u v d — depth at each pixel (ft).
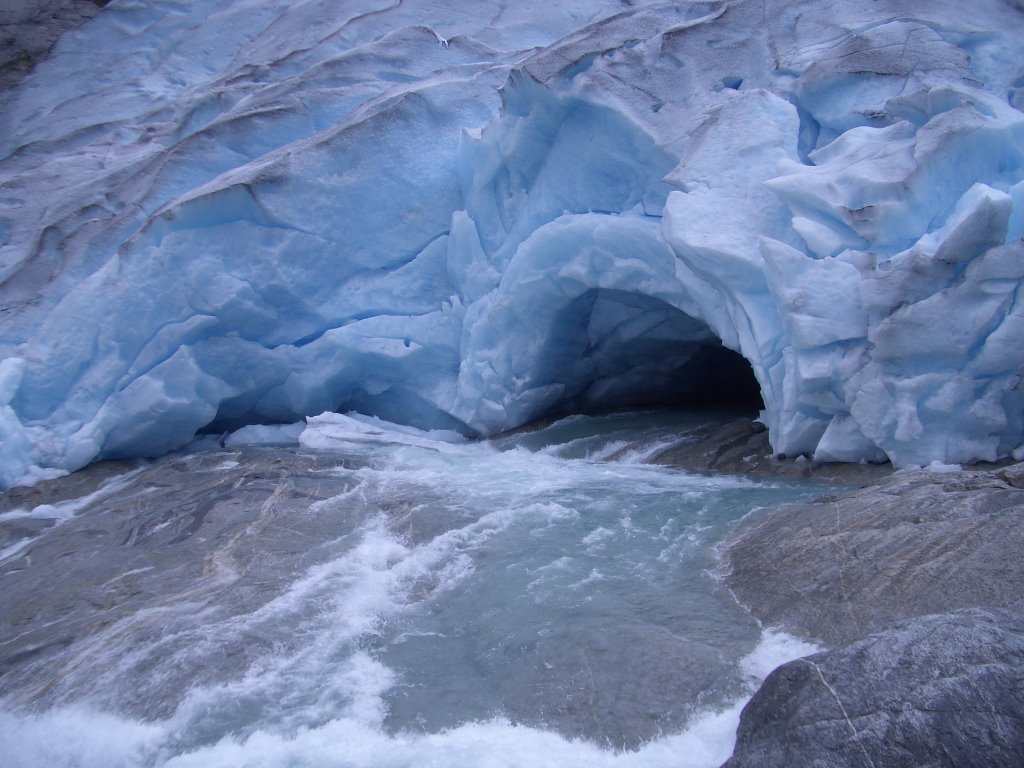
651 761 8.46
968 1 21.15
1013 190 15.43
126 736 10.23
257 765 9.25
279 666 11.51
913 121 17.85
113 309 25.26
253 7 47.93
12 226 32.94
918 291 15.25
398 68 33.65
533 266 23.54
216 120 31.12
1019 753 6.68
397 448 23.98
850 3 22.18
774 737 7.84
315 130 31.17
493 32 35.86
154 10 48.55
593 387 27.78
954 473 13.97
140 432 25.26
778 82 20.75
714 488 17.57
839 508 13.29
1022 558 10.05
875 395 15.67
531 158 24.45
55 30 48.70
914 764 6.92
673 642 10.58
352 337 26.73
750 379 29.40
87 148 38.68
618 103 21.26
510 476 20.30
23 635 13.64
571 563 13.99
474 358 25.53
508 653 11.17
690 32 22.56
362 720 9.96
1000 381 15.16
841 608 10.43
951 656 7.82
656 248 21.03
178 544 16.94
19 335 26.37
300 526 17.15
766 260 17.01
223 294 25.53
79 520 19.80
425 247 27.66
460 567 14.43
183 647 12.22
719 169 19.21
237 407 27.63
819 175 17.07
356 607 13.20
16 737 10.69
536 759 8.70
